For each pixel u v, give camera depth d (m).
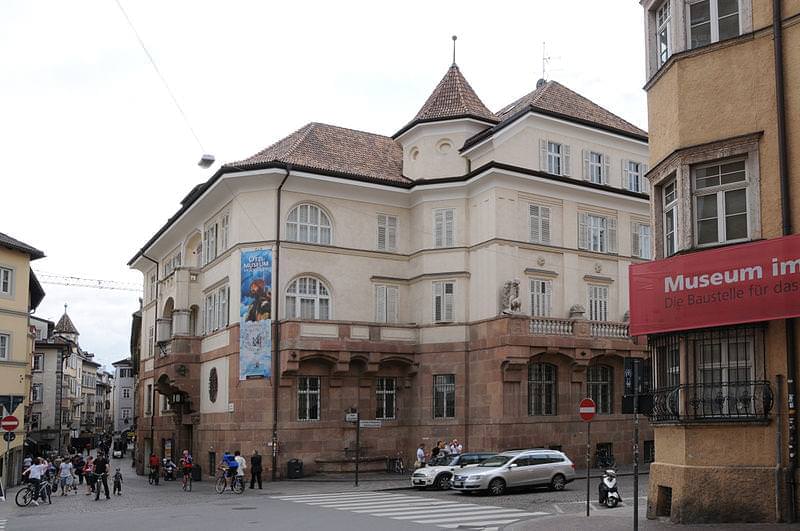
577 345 39.69
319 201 41.31
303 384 39.28
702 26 19.02
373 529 19.80
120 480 35.75
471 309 41.09
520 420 38.53
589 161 43.72
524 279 40.47
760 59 17.88
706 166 18.66
